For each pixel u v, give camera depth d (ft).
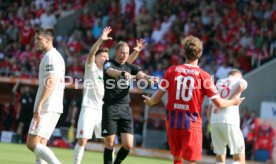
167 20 194.39
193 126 64.34
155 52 184.44
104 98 81.61
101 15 207.10
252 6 190.39
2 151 124.88
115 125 81.15
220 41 182.09
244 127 149.48
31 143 71.56
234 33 182.50
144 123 165.17
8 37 210.38
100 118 91.56
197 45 65.31
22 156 115.65
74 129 165.17
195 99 64.54
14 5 221.66
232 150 88.58
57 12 216.33
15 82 179.32
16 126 172.55
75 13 215.51
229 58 173.68
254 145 146.72
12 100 183.32
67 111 169.78
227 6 192.85
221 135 89.20
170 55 179.73
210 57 176.04
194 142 64.28
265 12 187.52
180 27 191.83
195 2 199.82
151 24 198.90
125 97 81.56
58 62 72.23
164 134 162.91
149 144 163.63
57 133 165.89
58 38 202.49
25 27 209.15
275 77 161.79
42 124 71.67
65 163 106.73
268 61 172.45
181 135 64.85
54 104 72.43
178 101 64.69
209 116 90.27
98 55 90.68
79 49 194.80
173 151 65.77
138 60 182.09
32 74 192.03
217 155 89.71
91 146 157.89
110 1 215.72
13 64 197.16
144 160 136.87
